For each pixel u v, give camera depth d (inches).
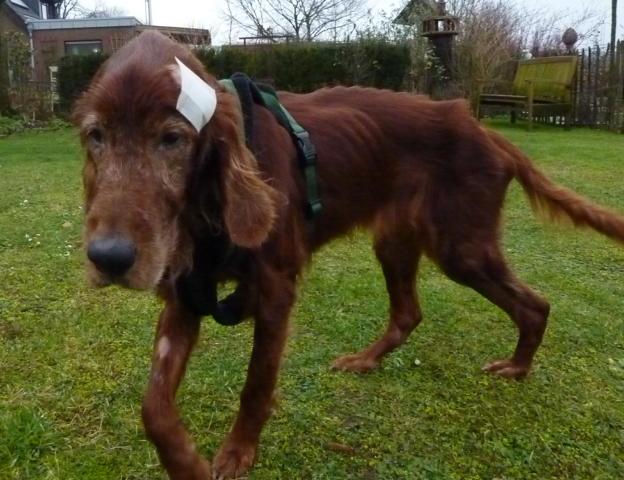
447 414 35.0
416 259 40.8
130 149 22.8
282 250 29.9
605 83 171.2
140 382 36.9
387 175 36.3
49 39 302.7
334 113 35.1
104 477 29.4
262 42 219.0
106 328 43.5
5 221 69.6
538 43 297.4
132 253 21.7
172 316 29.2
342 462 31.0
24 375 37.5
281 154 30.4
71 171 102.6
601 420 34.8
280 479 29.9
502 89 199.2
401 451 31.9
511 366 39.3
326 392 36.9
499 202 37.9
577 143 137.6
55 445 31.4
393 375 39.2
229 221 24.9
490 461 31.3
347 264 57.9
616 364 40.9
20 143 142.1
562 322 46.3
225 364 39.4
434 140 36.7
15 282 51.4
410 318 41.5
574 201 39.4
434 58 183.2
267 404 30.5
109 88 22.8
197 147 24.3
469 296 50.9
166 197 23.3
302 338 43.3
